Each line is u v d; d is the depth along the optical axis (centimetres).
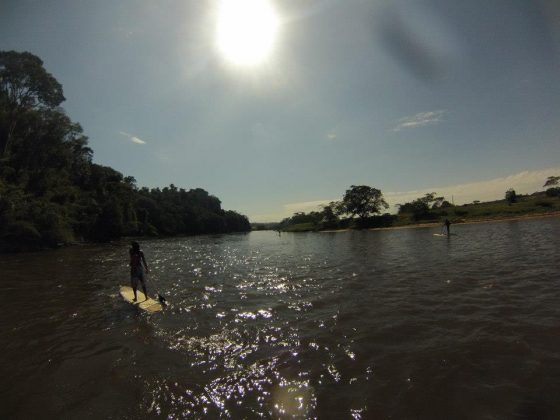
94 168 8750
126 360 753
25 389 634
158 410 547
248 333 912
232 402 564
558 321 859
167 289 1573
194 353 784
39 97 6188
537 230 3978
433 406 529
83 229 6538
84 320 1080
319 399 564
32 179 5988
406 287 1373
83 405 571
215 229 15738
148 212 11019
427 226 8175
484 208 9112
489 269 1652
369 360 704
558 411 499
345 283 1551
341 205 10925
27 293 1522
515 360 664
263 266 2408
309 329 923
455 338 794
